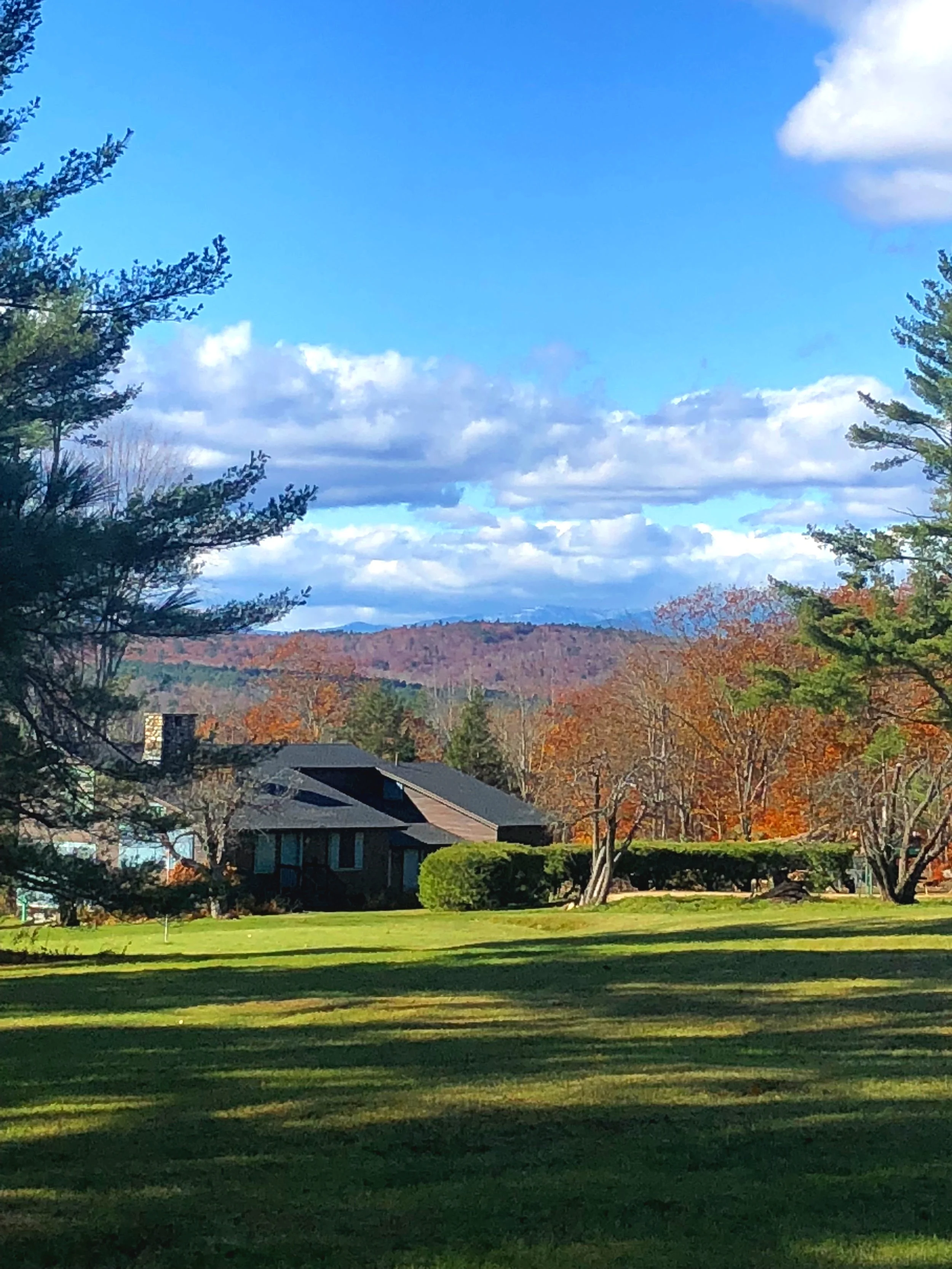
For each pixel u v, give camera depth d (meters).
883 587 33.38
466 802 53.72
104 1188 6.37
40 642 17.48
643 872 44.16
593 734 58.19
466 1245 5.53
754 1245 5.49
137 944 25.97
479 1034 10.95
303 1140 7.26
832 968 15.86
